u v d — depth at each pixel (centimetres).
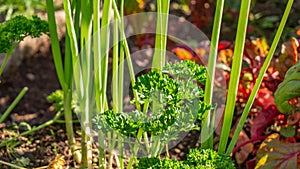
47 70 127
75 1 85
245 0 73
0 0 128
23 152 99
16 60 124
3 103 116
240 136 99
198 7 140
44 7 130
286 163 87
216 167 75
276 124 103
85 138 88
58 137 103
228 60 107
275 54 113
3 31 89
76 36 86
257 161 89
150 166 74
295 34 130
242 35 74
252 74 102
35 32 90
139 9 129
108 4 79
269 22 139
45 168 94
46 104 117
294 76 86
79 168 88
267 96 101
